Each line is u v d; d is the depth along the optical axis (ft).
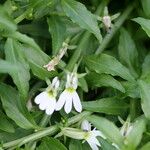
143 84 0.83
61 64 0.86
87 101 0.88
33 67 0.83
